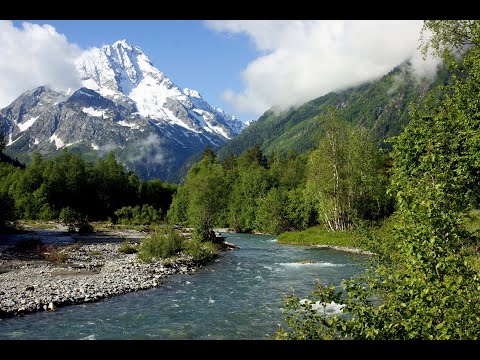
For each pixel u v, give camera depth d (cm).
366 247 1341
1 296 1959
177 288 2488
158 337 1528
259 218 7975
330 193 5672
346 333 702
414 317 637
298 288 2498
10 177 9981
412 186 750
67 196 10012
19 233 5734
